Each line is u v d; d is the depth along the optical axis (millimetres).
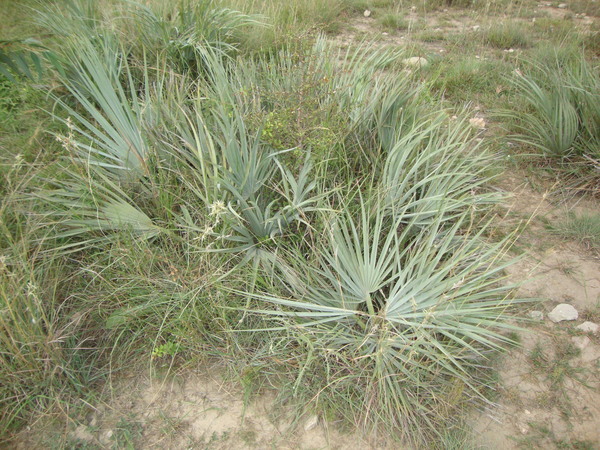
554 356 2625
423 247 2830
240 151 2922
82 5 4969
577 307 2893
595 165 3713
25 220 3020
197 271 2693
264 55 4617
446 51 6020
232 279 2736
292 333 2521
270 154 2906
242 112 3367
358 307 2695
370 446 2248
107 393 2414
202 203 3062
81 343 2514
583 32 6250
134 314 2568
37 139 3688
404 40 6289
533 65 5191
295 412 2338
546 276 3088
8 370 2279
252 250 2828
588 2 7375
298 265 2822
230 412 2361
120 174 3209
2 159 3500
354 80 3895
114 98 3250
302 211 2795
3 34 5152
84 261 2912
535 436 2285
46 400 2340
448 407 2328
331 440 2264
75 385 2367
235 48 4836
